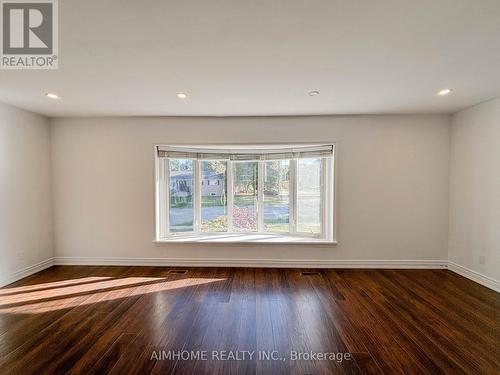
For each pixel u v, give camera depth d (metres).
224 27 1.54
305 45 1.75
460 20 1.47
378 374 1.68
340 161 3.60
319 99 2.89
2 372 1.69
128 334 2.10
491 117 2.94
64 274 3.39
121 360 1.80
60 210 3.73
